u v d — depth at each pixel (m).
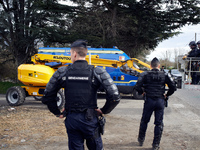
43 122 5.92
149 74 3.89
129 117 6.79
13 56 20.52
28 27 15.59
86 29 17.08
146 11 15.19
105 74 2.26
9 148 3.99
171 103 9.39
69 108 2.27
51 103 2.41
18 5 18.70
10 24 17.72
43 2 15.35
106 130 5.29
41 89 8.84
